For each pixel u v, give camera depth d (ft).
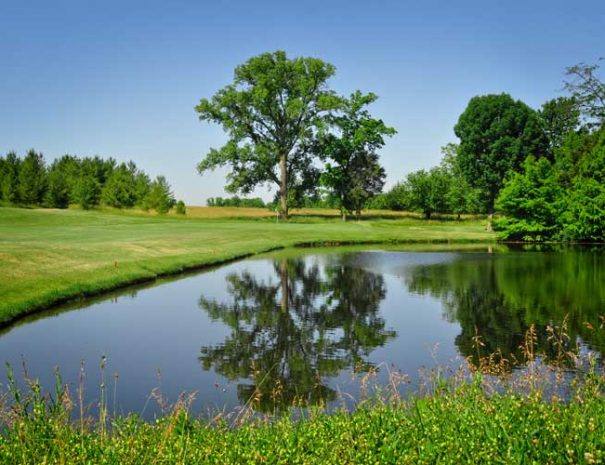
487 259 117.80
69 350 43.91
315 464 16.44
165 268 88.84
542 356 41.37
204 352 43.73
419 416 19.74
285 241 158.40
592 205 171.83
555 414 19.33
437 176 284.82
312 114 240.12
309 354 43.27
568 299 66.23
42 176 268.41
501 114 268.82
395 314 58.65
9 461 16.67
